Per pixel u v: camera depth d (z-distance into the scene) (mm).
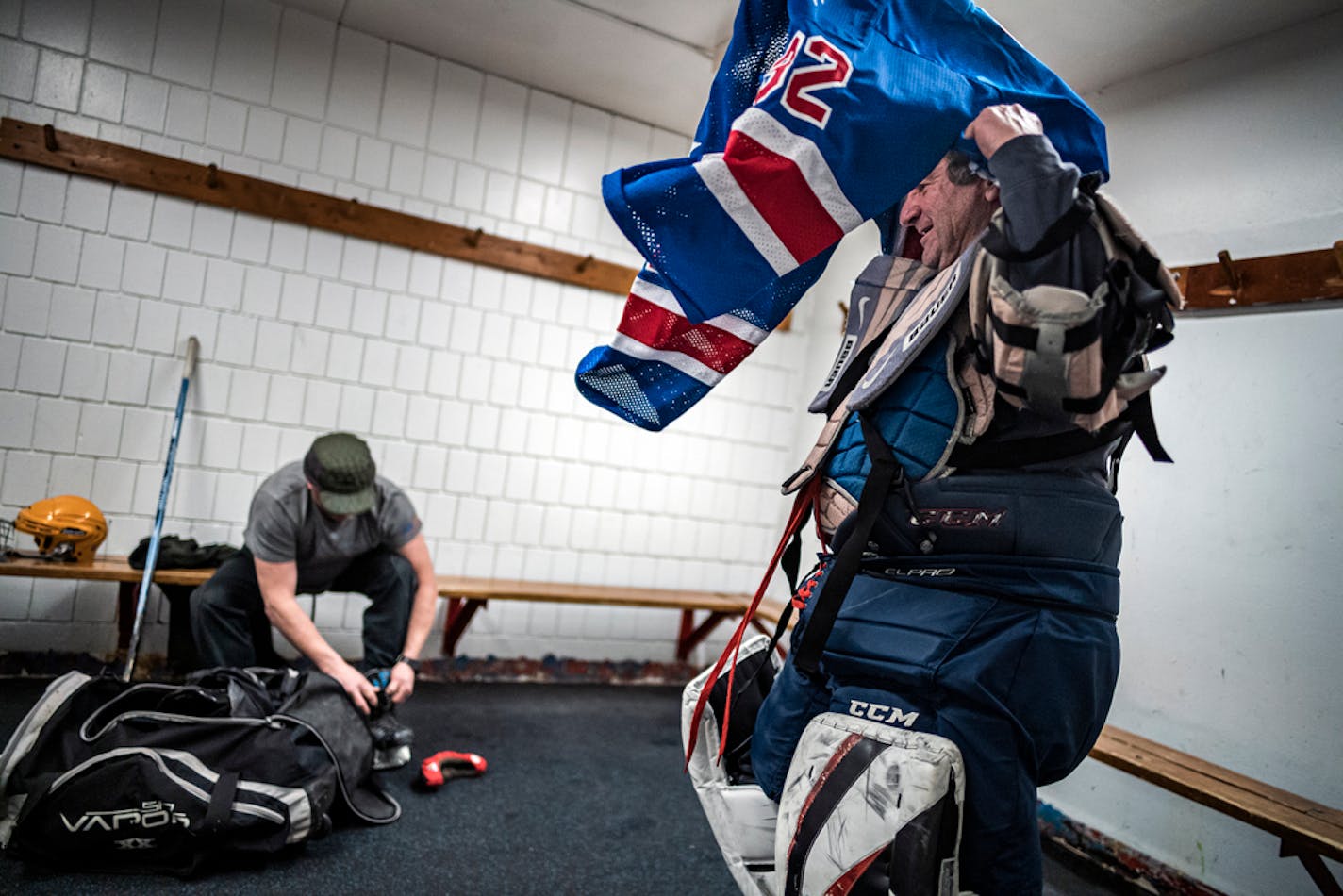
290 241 3609
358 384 3746
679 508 4367
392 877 2057
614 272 4160
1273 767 2311
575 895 2076
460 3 3369
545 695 3805
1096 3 2592
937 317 977
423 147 3807
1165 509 2682
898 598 1041
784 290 1294
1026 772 979
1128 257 907
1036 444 985
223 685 2238
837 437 1150
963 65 1052
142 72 3377
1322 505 2301
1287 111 2502
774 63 1108
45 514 3021
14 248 3236
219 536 3551
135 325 3402
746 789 1288
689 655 4477
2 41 3193
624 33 3445
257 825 1953
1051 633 971
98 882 1870
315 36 3611
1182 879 2451
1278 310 2461
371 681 2588
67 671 3305
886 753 953
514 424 4023
